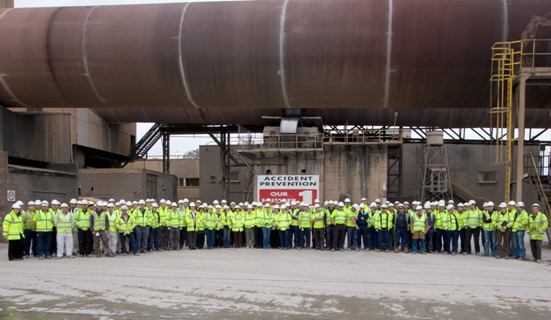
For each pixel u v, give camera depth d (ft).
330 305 29.43
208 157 139.54
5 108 80.94
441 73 66.64
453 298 31.60
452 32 64.69
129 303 29.63
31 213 54.34
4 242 70.85
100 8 74.23
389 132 101.91
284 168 100.94
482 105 71.36
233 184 137.39
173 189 130.00
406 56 66.18
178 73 71.46
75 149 108.99
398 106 73.87
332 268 44.55
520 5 63.98
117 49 71.15
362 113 107.76
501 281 38.01
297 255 55.67
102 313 27.27
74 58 72.02
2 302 29.84
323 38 67.26
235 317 26.58
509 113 61.00
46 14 74.02
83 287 34.47
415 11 65.57
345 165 100.42
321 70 68.74
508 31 63.77
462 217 59.21
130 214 57.67
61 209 53.83
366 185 99.50
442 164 109.81
